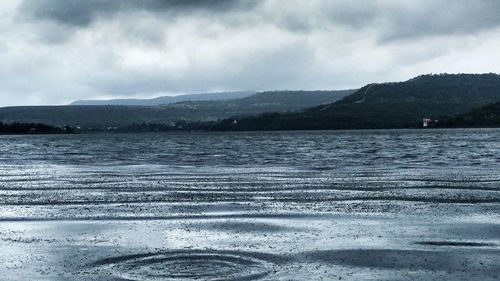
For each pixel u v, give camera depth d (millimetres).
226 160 53062
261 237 15328
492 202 21375
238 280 11258
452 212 19109
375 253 13484
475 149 70688
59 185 28859
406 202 21562
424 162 46750
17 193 25281
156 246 14336
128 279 11414
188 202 21938
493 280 11266
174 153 70438
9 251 13961
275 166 43438
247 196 23641
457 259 12859
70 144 123062
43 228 16859
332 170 38406
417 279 11367
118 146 103562
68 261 12922
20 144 127688
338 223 17266
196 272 11844
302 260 12852
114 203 21828
